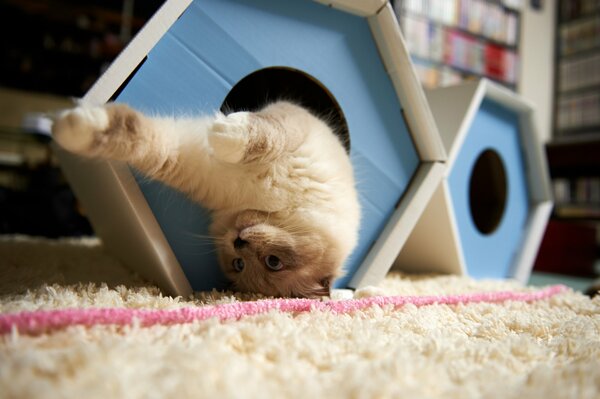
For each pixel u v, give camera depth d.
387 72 1.58
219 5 1.27
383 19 1.49
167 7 1.18
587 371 0.76
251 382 0.65
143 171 1.17
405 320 1.08
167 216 1.29
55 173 3.23
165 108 1.22
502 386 0.70
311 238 1.30
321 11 1.44
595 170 3.89
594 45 4.71
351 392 0.63
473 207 2.51
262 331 0.87
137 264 1.49
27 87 4.34
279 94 1.73
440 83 4.27
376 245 1.56
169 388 0.60
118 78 1.12
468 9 4.40
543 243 3.37
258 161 1.21
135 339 0.78
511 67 4.69
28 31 4.21
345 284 1.52
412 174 1.67
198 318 0.93
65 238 2.81
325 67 1.46
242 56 1.32
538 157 2.35
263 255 1.29
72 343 0.75
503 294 1.47
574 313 1.34
